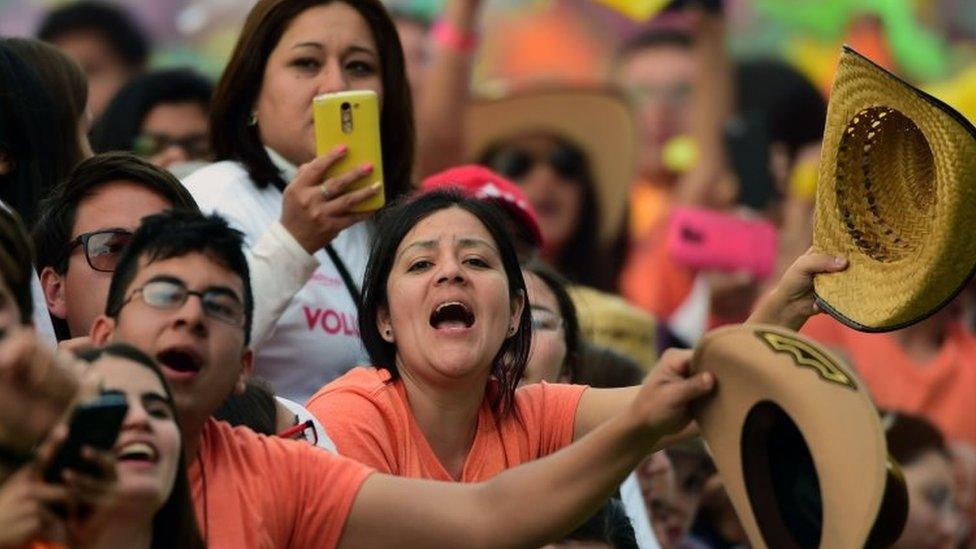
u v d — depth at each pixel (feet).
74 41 69.51
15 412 27.66
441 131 60.75
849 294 32.81
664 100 77.82
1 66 41.04
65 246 37.29
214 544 30.76
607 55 81.25
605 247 63.16
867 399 27.73
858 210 32.94
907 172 32.42
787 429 28.71
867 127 32.53
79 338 33.99
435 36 62.28
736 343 28.55
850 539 27.58
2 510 27.43
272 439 32.12
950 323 65.87
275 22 44.45
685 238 64.03
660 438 30.60
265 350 41.98
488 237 37.58
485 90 67.97
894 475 29.12
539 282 44.04
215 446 31.55
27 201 40.78
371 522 31.42
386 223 37.81
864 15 84.79
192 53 75.92
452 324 36.94
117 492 28.48
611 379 46.83
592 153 62.90
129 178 37.60
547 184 62.49
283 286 38.99
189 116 53.72
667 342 65.57
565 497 30.35
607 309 56.08
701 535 52.26
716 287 64.13
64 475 27.53
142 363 29.27
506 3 83.87
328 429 36.50
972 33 86.38
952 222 31.01
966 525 61.82
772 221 74.33
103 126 53.83
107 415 27.48
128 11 73.00
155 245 30.91
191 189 43.93
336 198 39.06
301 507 31.60
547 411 38.19
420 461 36.68
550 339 43.45
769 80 78.95
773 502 28.71
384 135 45.44
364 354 42.45
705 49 78.13
